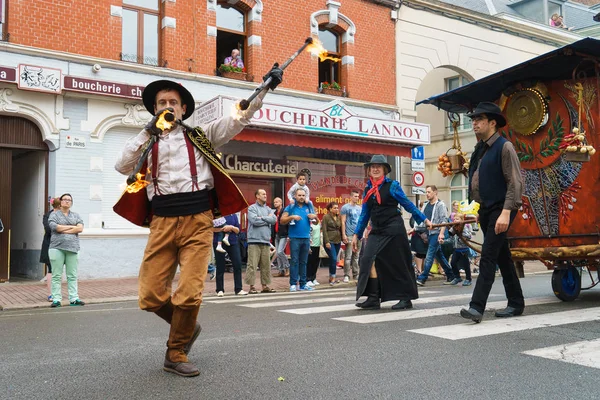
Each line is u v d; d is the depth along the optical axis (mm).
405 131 17219
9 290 11031
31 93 12906
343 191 17828
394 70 18922
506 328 5035
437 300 7383
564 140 6281
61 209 9023
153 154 3652
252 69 16234
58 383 3512
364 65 18297
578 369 3613
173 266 3768
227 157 15727
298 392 3225
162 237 3656
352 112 16047
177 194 3662
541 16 23734
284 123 14758
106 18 14023
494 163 5512
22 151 14039
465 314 5375
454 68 20469
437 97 7742
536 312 6012
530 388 3232
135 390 3322
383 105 18469
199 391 3279
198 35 15320
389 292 6480
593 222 6434
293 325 5598
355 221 12211
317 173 17359
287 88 16766
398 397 3107
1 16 12781
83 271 13359
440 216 10703
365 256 6652
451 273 11156
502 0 24938
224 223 9711
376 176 6699
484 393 3152
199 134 3740
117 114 13961
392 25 18938
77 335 5414
